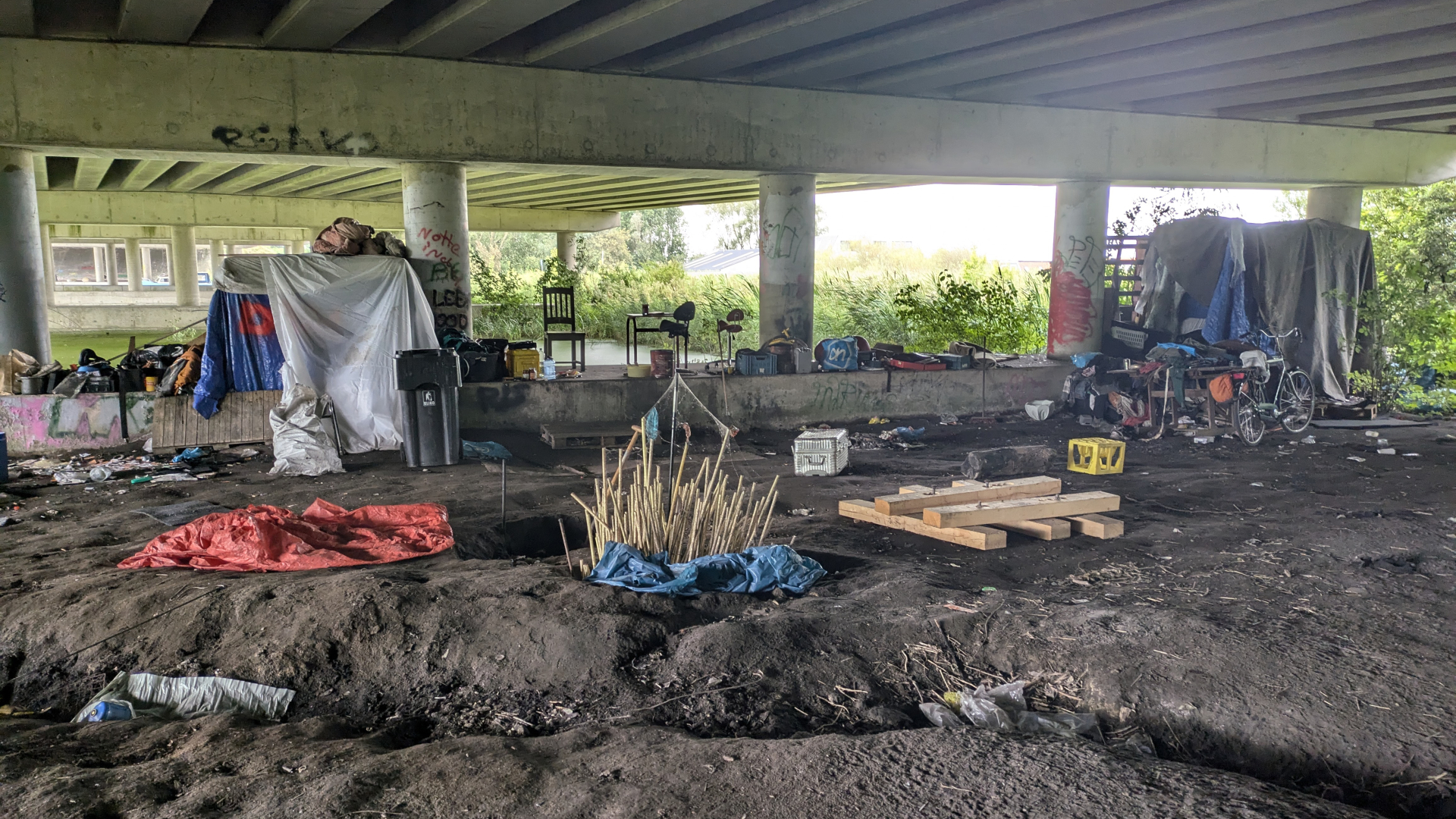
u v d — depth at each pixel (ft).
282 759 11.82
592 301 92.48
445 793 10.78
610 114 36.37
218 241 131.03
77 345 84.28
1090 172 45.14
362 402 34.19
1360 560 20.62
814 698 14.44
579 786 10.93
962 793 10.60
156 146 31.19
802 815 10.21
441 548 21.06
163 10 27.45
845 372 43.68
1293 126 48.47
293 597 17.08
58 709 14.74
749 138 38.86
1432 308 49.29
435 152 34.19
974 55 34.30
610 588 17.66
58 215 79.20
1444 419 44.96
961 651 15.81
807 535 23.52
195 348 35.29
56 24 29.84
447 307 36.40
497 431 37.81
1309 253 46.37
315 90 32.48
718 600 17.84
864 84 39.55
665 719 13.76
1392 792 11.64
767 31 30.60
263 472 30.32
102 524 23.36
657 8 27.48
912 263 118.32
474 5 27.12
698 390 41.04
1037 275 70.54
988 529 23.08
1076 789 10.65
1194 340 45.11
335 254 33.99
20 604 17.19
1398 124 49.90
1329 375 47.16
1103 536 23.08
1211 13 27.61
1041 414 44.24
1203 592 18.47
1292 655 14.85
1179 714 13.58
